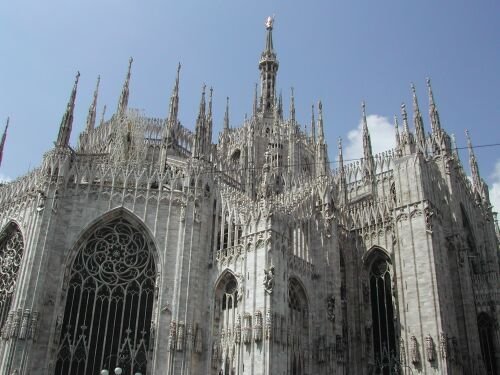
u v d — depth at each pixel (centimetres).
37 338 3912
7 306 4303
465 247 5391
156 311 4238
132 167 4884
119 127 6166
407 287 4656
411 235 4816
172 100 6347
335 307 4431
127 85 7119
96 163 4881
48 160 4597
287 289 3969
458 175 6359
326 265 4566
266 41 9750
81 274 4356
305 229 4609
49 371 3881
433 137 6084
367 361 4919
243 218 4338
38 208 4322
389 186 6381
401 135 5953
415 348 4372
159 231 4581
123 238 4597
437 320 4338
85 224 4484
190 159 5016
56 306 4100
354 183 6800
